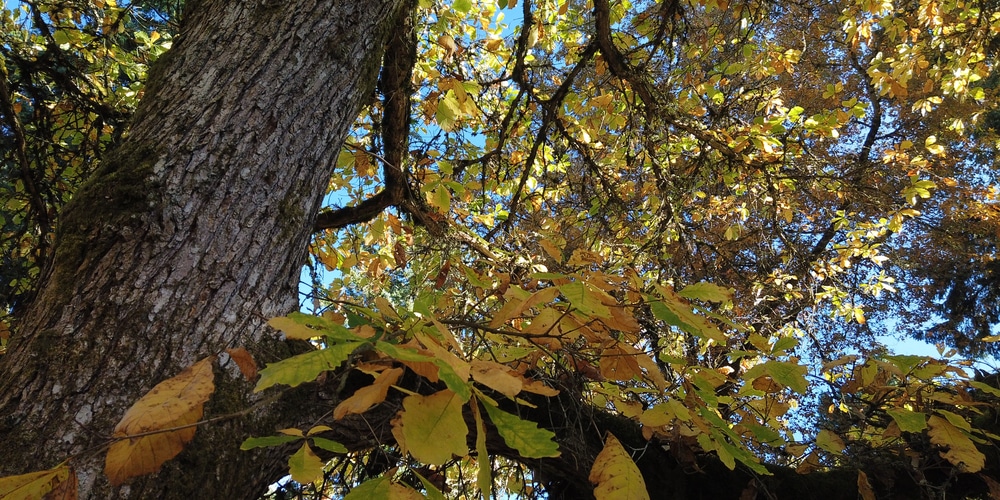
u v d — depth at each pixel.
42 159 3.09
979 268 8.89
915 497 1.88
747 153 3.75
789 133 3.82
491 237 3.79
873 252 4.67
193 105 1.49
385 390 0.74
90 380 1.05
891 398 1.57
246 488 1.24
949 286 10.34
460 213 4.00
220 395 1.17
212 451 1.12
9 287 3.02
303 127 1.61
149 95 1.56
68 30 3.12
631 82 3.68
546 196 4.44
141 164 1.33
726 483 1.98
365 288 3.90
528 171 3.85
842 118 3.42
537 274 1.00
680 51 4.18
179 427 0.68
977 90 4.15
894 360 1.38
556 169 4.29
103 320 1.12
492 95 4.25
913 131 7.65
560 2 3.95
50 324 1.11
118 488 0.97
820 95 6.59
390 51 2.70
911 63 3.89
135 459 0.73
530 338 1.18
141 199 1.27
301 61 1.69
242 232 1.37
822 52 6.68
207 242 1.30
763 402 1.69
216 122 1.47
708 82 4.01
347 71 1.81
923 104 4.18
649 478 1.97
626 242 4.11
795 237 5.81
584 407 1.76
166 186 1.31
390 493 0.63
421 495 0.63
